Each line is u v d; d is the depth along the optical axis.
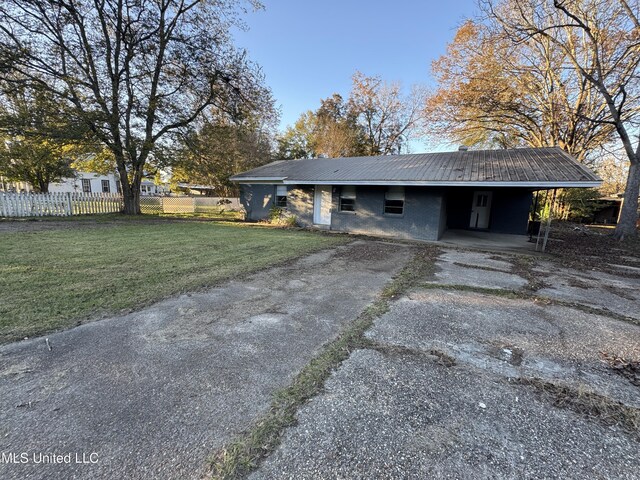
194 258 6.02
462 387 2.21
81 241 7.34
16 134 11.15
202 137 15.16
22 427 1.70
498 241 10.12
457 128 18.30
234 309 3.56
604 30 12.17
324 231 11.66
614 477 1.50
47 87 11.31
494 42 13.12
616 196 21.55
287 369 2.37
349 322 3.29
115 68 13.24
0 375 2.16
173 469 1.46
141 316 3.27
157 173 17.19
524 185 7.74
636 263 7.01
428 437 1.72
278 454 1.57
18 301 3.49
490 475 1.49
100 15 12.43
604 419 1.92
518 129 17.89
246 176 14.16
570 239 10.95
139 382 2.15
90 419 1.78
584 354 2.75
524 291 4.62
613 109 10.75
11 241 7.01
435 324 3.30
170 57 13.55
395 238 10.36
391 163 12.36
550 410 1.99
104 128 12.53
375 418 1.86
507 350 2.78
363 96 30.33
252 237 9.12
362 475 1.46
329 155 30.22
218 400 1.98
